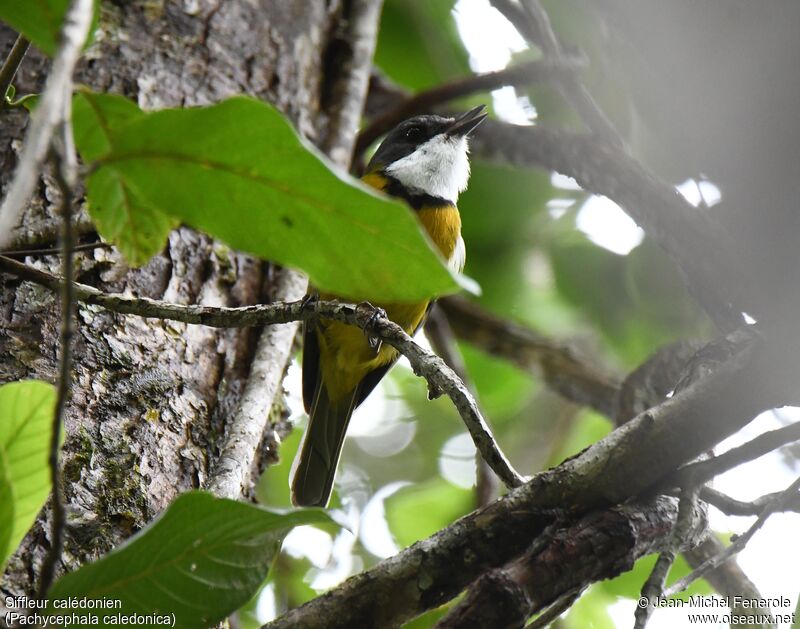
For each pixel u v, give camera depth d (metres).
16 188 2.40
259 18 8.65
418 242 3.33
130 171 3.38
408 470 13.09
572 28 10.20
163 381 5.85
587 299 12.55
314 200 3.35
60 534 3.16
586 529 4.68
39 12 3.58
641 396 8.80
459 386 4.86
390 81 11.55
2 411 3.36
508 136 9.46
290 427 7.40
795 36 5.71
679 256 7.51
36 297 5.71
